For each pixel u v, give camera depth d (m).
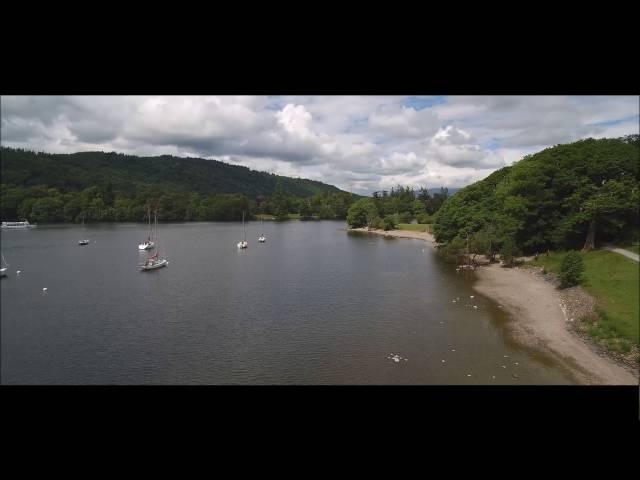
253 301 64.31
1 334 51.06
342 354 43.19
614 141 80.44
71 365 42.25
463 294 65.12
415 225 196.25
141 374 40.00
